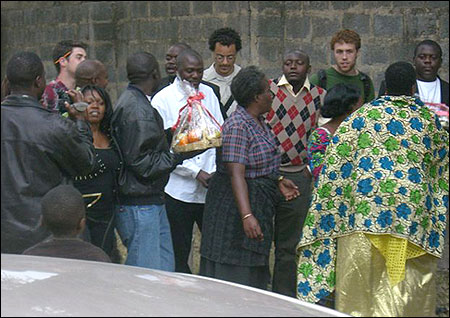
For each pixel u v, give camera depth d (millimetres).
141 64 6008
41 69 5242
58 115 5176
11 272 2609
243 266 5832
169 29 11727
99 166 5781
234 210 5887
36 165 5094
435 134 5531
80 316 2201
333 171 5543
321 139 6105
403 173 5367
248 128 5844
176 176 6824
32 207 5102
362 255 5387
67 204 4699
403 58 10469
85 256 4680
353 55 7793
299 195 6578
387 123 5434
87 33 12758
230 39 7496
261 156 5844
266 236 5891
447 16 10289
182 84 6621
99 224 5879
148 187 5938
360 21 10602
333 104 6074
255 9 10625
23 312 2225
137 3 12125
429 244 5477
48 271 2654
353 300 5461
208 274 6004
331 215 5562
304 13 10734
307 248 5676
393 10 10469
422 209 5375
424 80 8109
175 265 6977
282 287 7070
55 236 4750
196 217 6941
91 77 6465
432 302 5562
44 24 13422
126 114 5840
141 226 5934
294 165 7074
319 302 5891
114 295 2410
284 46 10789
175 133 6090
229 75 7590
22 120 5105
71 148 5137
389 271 5355
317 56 10742
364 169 5402
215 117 6887
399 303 5367
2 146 5094
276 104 7043
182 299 2441
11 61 5184
